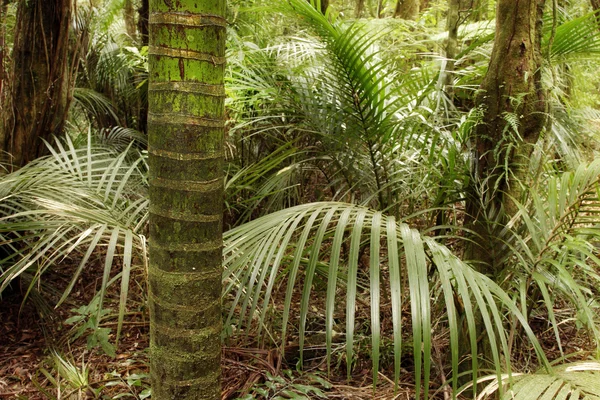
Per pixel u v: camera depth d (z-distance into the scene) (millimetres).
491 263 1790
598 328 1893
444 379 1787
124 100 3805
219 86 997
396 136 2041
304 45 2320
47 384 1995
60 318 2445
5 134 2510
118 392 1892
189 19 938
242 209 2787
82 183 1874
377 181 2033
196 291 1036
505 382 1278
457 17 2545
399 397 1781
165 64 955
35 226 1518
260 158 2832
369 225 1306
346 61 1821
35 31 2422
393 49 2674
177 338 1045
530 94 1783
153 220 1030
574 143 2467
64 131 2662
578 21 2143
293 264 1233
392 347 2025
